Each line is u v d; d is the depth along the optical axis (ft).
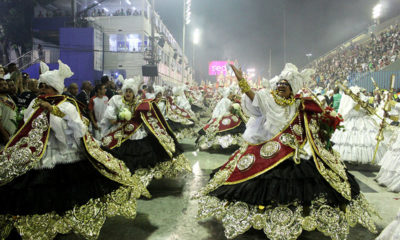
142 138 16.16
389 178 17.01
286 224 9.90
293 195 9.96
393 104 18.86
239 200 10.47
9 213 8.99
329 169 10.67
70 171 10.00
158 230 11.68
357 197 11.14
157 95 30.32
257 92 11.28
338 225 9.93
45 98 10.12
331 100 34.50
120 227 11.93
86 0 87.71
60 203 9.50
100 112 21.57
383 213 13.38
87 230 9.71
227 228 10.26
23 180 9.36
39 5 84.89
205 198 11.20
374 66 78.89
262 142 11.34
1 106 14.65
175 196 15.47
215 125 26.96
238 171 11.02
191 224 12.21
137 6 85.30
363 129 22.07
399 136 17.20
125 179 11.31
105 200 10.45
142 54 81.56
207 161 23.25
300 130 11.18
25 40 81.30
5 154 9.43
